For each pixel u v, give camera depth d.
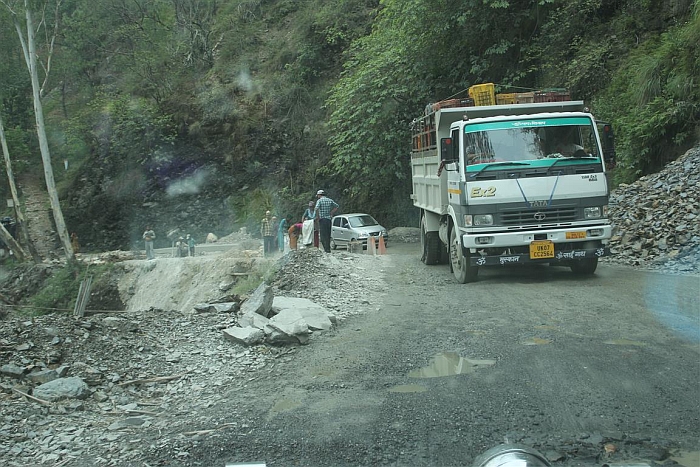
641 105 18.89
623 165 19.08
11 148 45.06
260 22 51.31
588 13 24.59
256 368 7.26
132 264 29.92
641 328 7.88
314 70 44.44
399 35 27.84
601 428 4.91
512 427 5.02
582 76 22.77
